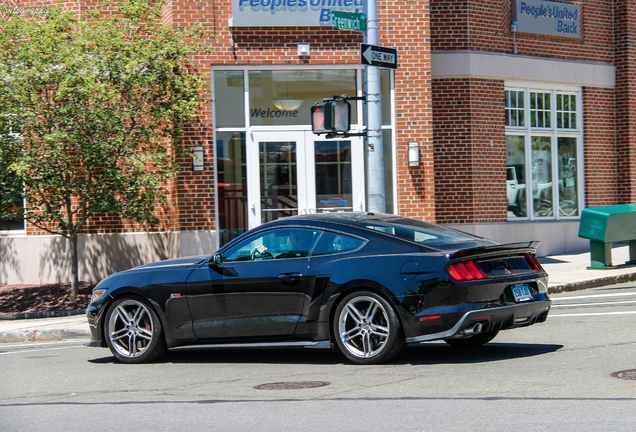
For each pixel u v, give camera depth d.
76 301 14.30
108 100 13.73
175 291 8.16
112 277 8.59
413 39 15.68
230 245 8.15
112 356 9.12
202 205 15.12
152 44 14.10
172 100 14.31
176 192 15.17
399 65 15.66
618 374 6.40
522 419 5.13
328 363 7.73
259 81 15.54
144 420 5.67
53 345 10.67
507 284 7.27
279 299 7.70
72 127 13.43
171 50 14.02
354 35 15.65
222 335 7.98
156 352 8.27
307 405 5.86
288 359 8.16
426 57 15.71
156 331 8.23
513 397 5.77
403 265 7.18
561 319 9.77
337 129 11.73
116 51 13.90
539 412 5.30
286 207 15.68
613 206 15.39
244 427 5.31
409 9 15.66
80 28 14.37
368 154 12.01
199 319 8.06
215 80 15.38
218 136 15.42
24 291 15.30
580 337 8.34
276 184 15.64
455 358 7.58
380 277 7.22
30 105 13.46
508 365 7.05
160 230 16.17
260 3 15.21
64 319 12.86
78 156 13.87
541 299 7.57
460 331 6.95
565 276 14.24
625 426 4.87
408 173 15.69
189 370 7.81
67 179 13.87
